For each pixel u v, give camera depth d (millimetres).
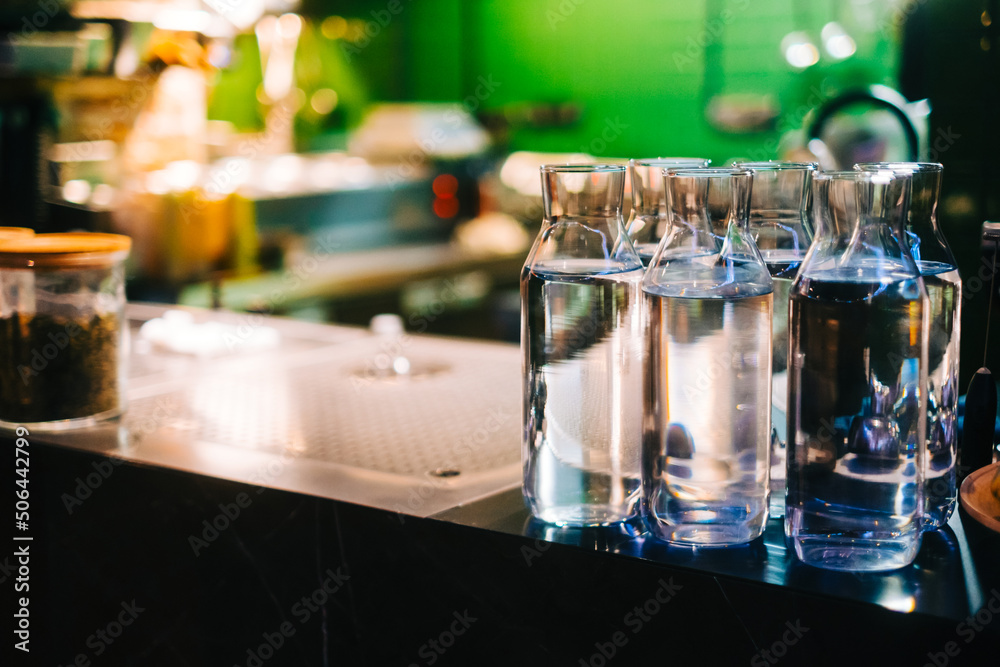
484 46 4625
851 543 744
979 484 833
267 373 1488
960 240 1270
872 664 694
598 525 860
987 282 992
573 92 4441
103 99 2303
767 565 764
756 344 767
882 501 743
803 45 3701
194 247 2486
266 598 987
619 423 851
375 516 909
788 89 3812
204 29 1993
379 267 3295
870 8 3467
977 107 1253
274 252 2820
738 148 4008
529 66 4535
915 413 741
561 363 842
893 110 1317
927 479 835
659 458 798
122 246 1225
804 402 744
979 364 1203
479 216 3885
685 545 804
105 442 1136
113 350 1236
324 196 3070
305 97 4086
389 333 1749
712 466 790
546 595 831
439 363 1537
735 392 775
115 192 2385
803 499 751
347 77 4402
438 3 4617
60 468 1118
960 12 1257
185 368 1532
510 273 3783
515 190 3979
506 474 1010
